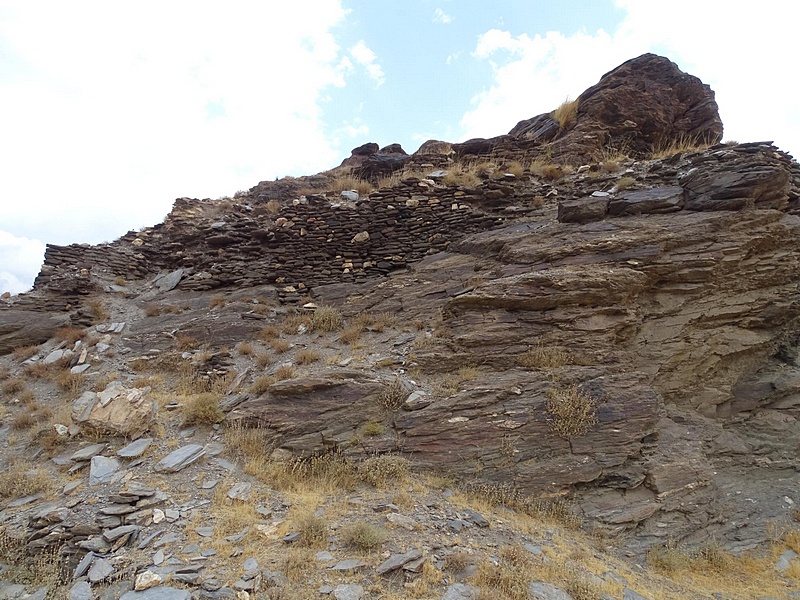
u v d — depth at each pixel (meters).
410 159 19.17
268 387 8.24
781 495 7.75
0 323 11.86
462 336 8.95
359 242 13.74
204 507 5.87
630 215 10.96
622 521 6.73
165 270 15.66
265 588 4.43
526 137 18.55
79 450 7.17
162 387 9.44
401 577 4.77
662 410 8.36
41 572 4.84
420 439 7.37
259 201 19.12
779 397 9.00
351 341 10.27
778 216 9.84
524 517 6.61
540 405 7.64
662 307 9.30
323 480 6.71
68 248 15.12
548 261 10.20
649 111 17.44
